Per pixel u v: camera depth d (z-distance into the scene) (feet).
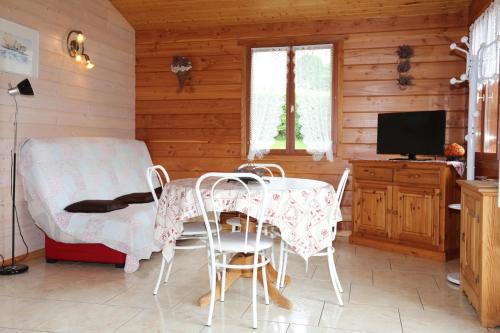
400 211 14.61
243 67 18.10
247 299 10.22
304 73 17.56
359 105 17.08
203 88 18.57
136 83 19.29
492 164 12.72
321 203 9.53
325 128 17.42
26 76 13.46
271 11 17.15
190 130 18.78
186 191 9.26
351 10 16.58
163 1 17.15
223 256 9.91
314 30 17.39
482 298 8.74
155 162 19.19
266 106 17.97
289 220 9.03
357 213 15.83
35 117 13.83
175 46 18.79
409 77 16.55
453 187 13.98
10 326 8.67
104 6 17.10
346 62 17.16
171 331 8.48
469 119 12.03
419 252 14.16
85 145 14.88
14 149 12.59
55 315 9.23
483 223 8.71
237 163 18.33
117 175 15.60
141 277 11.84
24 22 13.34
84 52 16.02
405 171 14.44
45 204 12.65
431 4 15.87
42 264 13.04
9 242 13.03
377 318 9.16
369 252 14.69
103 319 9.04
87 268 12.66
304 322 8.93
